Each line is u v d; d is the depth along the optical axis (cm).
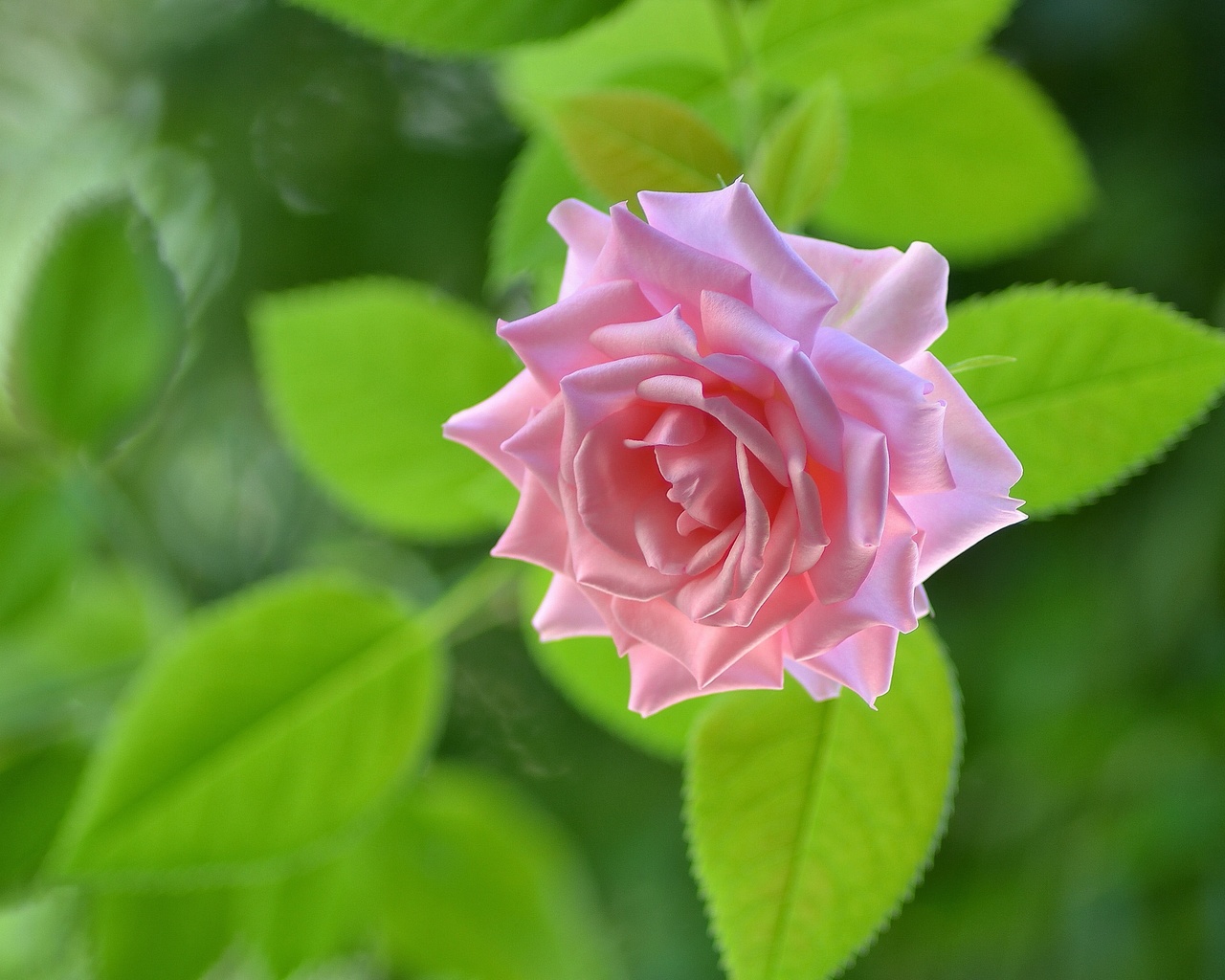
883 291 52
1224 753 87
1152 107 96
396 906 66
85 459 67
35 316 66
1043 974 90
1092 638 96
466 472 62
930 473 51
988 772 102
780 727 55
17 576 66
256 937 64
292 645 61
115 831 60
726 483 52
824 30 58
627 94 56
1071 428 55
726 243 51
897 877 54
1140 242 95
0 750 65
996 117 61
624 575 52
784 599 52
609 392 52
